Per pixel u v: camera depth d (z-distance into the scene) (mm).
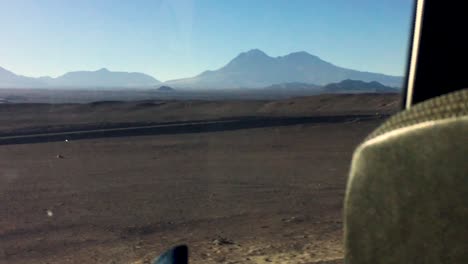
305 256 10227
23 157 31469
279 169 24484
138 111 75812
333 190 18891
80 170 25797
